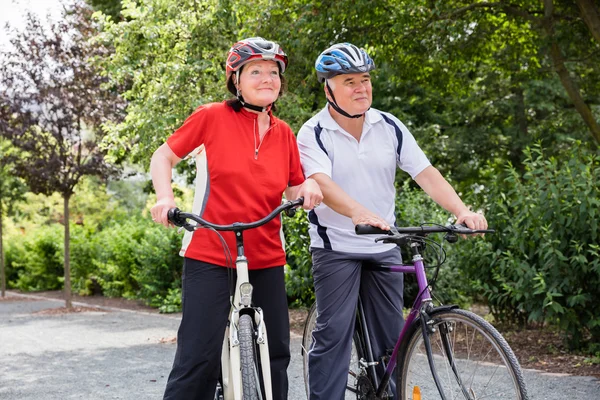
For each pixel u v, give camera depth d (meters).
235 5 10.16
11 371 7.04
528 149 7.22
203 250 3.25
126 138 10.80
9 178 18.52
